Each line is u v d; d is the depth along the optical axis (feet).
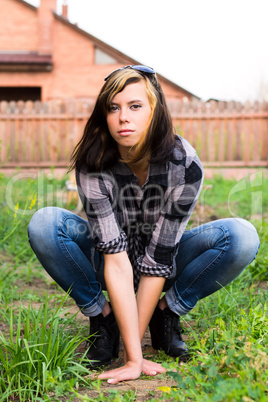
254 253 7.80
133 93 6.80
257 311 8.25
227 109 39.24
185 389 6.36
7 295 11.07
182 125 39.55
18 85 52.95
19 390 6.42
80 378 6.93
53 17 52.42
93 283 7.97
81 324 9.50
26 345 6.73
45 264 7.75
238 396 5.49
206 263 7.81
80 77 52.95
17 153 39.78
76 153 7.49
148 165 7.30
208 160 39.42
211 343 7.45
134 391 6.60
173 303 7.92
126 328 7.14
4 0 52.90
